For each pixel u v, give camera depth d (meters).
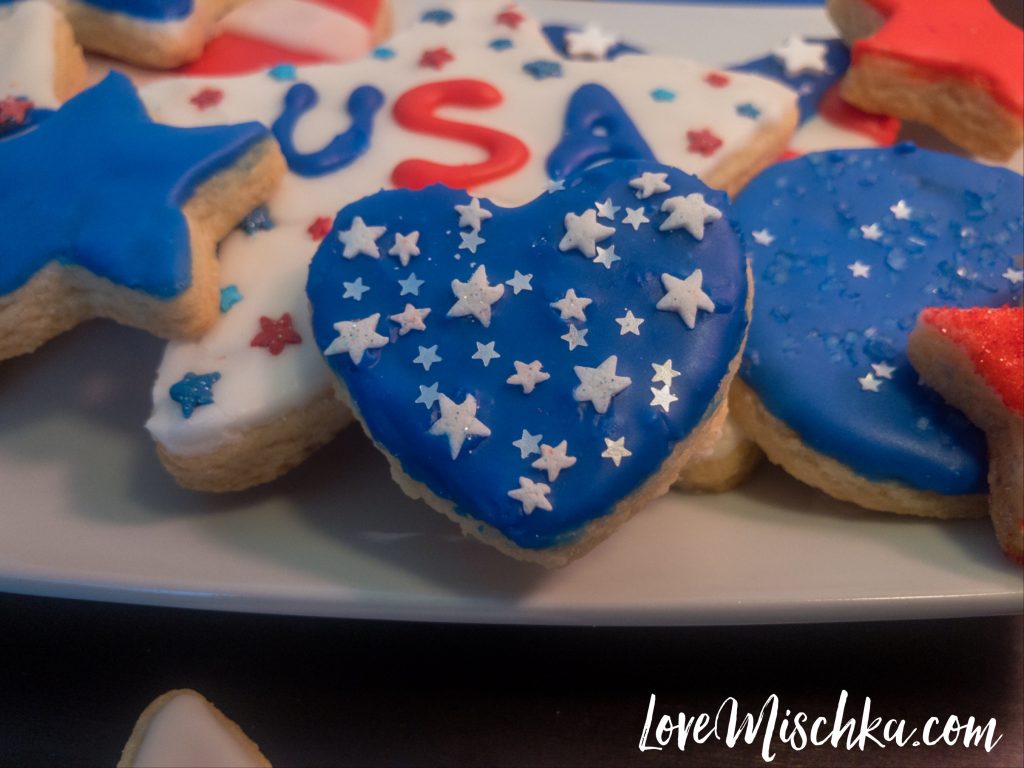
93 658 0.17
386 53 0.22
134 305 0.17
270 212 0.19
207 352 0.17
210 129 0.18
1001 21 0.22
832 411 0.17
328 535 0.17
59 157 0.18
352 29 0.23
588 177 0.17
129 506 0.17
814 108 0.23
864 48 0.22
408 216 0.17
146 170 0.17
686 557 0.16
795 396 0.17
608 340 0.15
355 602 0.16
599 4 0.25
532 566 0.16
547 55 0.22
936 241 0.19
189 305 0.17
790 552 0.16
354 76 0.21
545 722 0.17
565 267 0.16
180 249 0.17
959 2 0.23
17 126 0.19
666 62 0.22
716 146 0.20
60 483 0.18
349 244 0.17
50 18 0.22
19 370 0.19
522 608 0.16
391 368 0.15
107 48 0.23
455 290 0.16
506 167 0.19
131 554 0.16
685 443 0.15
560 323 0.15
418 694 0.17
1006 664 0.17
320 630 0.18
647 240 0.16
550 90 0.21
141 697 0.17
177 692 0.16
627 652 0.17
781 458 0.17
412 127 0.20
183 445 0.17
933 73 0.21
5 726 0.17
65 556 0.16
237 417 0.16
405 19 0.24
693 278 0.16
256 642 0.17
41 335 0.18
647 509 0.17
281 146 0.20
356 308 0.16
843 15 0.24
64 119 0.18
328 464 0.18
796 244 0.19
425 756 0.17
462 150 0.20
